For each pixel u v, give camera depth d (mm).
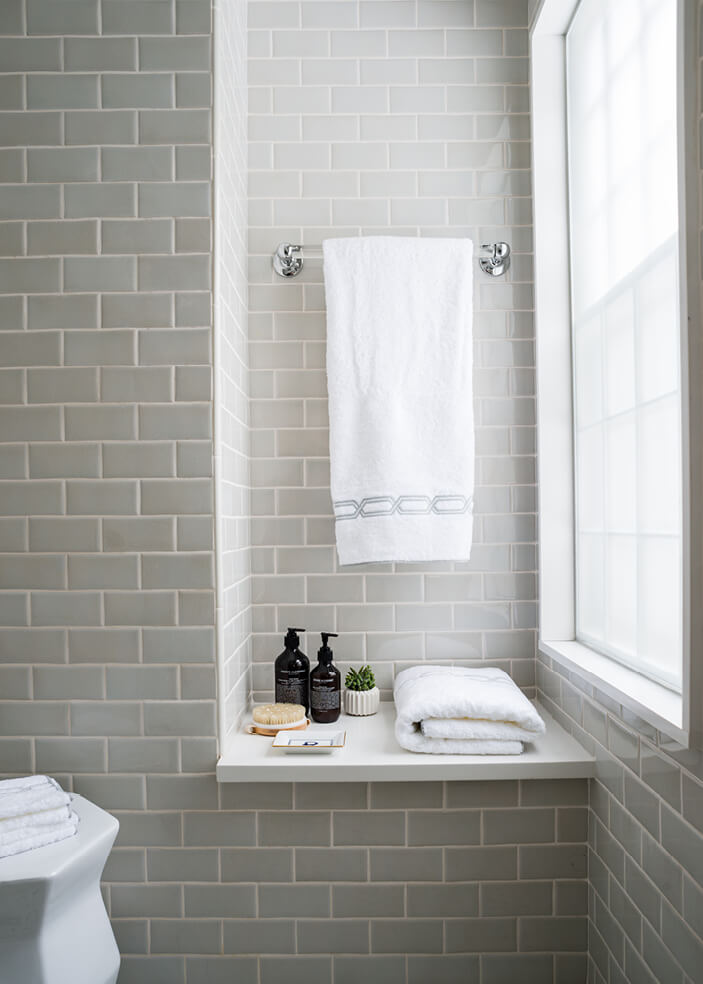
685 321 1065
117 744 1602
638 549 1492
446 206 1976
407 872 1666
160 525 1599
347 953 1665
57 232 1600
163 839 1626
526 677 1963
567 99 1911
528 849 1672
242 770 1553
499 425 1972
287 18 1974
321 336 1972
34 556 1600
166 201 1599
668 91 1335
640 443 1473
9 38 1601
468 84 1980
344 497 1827
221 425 1619
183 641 1599
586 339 1805
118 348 1599
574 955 1675
